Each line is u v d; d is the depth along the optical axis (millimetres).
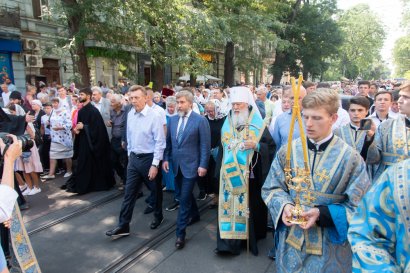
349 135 3127
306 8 28266
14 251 2244
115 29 10234
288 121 3658
